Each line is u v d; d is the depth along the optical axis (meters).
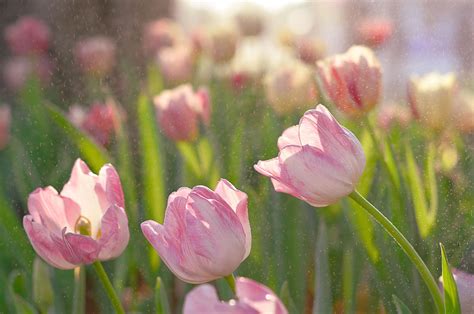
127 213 1.54
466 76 1.50
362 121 1.43
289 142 1.24
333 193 1.20
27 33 2.32
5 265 1.57
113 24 2.22
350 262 1.42
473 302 1.25
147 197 1.53
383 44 1.56
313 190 1.20
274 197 1.48
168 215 1.15
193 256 1.15
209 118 1.63
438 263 1.38
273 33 1.98
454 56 1.51
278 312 0.98
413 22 1.55
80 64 2.10
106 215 1.20
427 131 1.49
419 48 1.53
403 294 1.37
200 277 1.16
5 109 1.98
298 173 1.19
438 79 1.49
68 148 1.75
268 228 1.47
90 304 1.54
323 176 1.19
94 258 1.21
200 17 2.25
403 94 1.51
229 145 1.62
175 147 1.64
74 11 2.22
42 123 1.86
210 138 1.62
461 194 1.43
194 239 1.14
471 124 1.48
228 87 1.94
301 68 1.65
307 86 1.64
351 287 1.41
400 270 1.38
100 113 1.69
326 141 1.19
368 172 1.43
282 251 1.46
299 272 1.45
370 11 1.59
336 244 1.44
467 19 1.53
